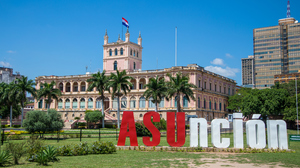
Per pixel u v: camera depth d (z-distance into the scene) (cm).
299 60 19175
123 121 3562
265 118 9706
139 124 5738
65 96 12862
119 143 3541
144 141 3425
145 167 2292
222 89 12862
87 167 2294
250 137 3316
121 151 3297
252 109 9469
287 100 9331
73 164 2431
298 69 19150
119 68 12300
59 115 5688
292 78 17212
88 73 13025
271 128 3341
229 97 12644
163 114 10775
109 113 11725
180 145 3391
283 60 19862
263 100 9531
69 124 9812
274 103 9144
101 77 9644
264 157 2819
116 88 9094
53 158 2578
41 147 2819
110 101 11956
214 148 3284
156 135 3419
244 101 9900
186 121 9150
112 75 9250
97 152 3092
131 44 12381
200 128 3362
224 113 12625
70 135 5562
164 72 11006
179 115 3438
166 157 2819
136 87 11656
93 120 9600
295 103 9175
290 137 4081
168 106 10750
